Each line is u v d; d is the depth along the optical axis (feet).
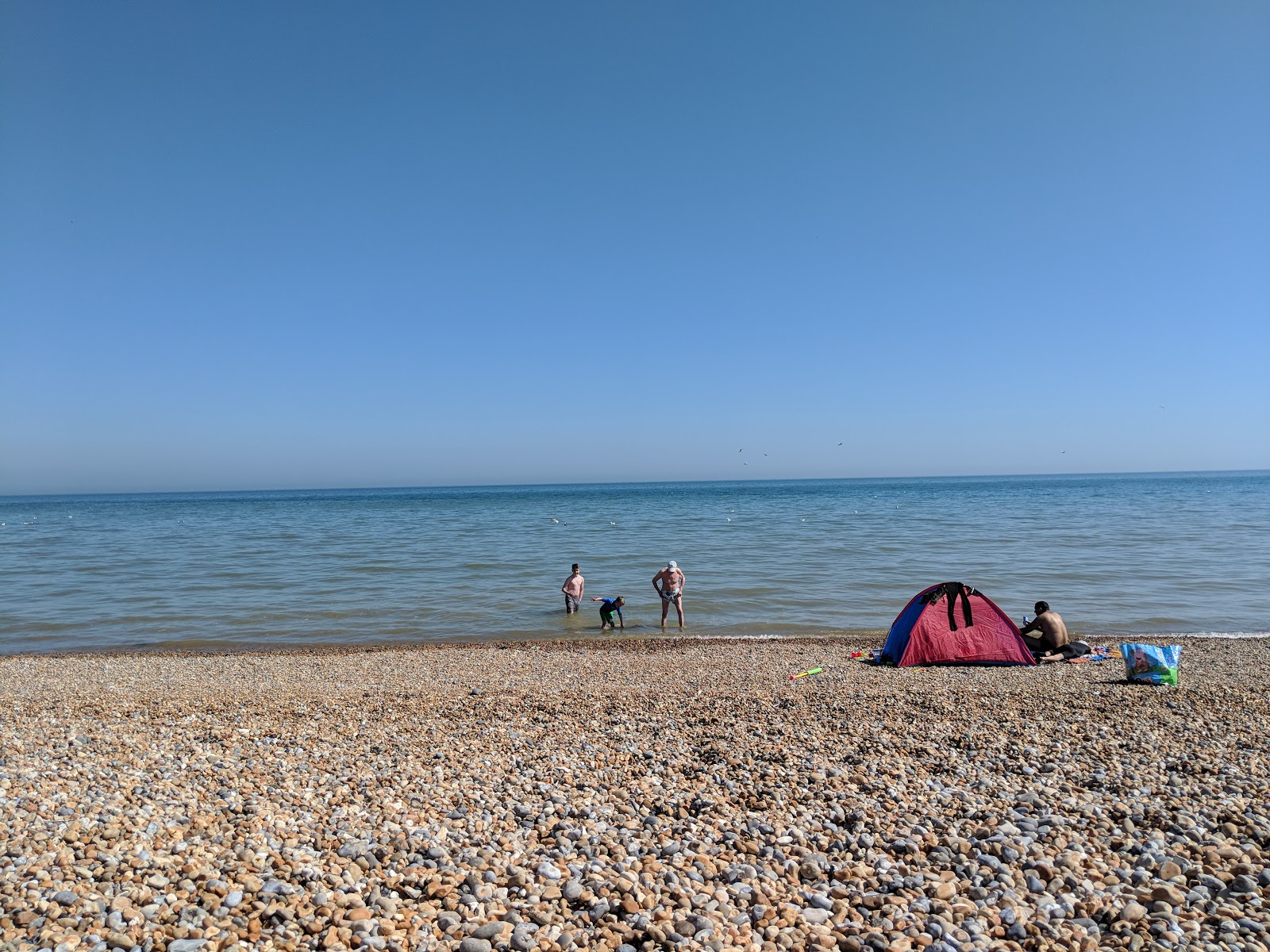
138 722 33.19
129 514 312.29
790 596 79.71
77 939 13.93
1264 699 35.12
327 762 26.68
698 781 24.59
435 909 16.03
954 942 15.03
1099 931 15.52
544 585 88.53
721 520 200.03
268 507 387.14
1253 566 94.32
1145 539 128.16
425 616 72.84
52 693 41.68
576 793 23.47
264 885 16.35
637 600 79.71
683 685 41.96
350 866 17.74
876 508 255.29
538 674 46.78
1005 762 25.72
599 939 15.14
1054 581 85.20
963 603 49.42
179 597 83.41
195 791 22.90
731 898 16.92
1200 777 23.82
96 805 20.92
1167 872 17.52
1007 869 17.95
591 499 428.97
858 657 51.65
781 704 35.04
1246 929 15.24
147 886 16.01
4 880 15.93
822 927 15.64
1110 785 23.22
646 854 19.17
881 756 26.63
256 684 44.80
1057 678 42.65
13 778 23.41
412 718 33.73
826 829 20.71
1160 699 35.53
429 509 319.27
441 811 21.94
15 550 135.13
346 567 104.01
